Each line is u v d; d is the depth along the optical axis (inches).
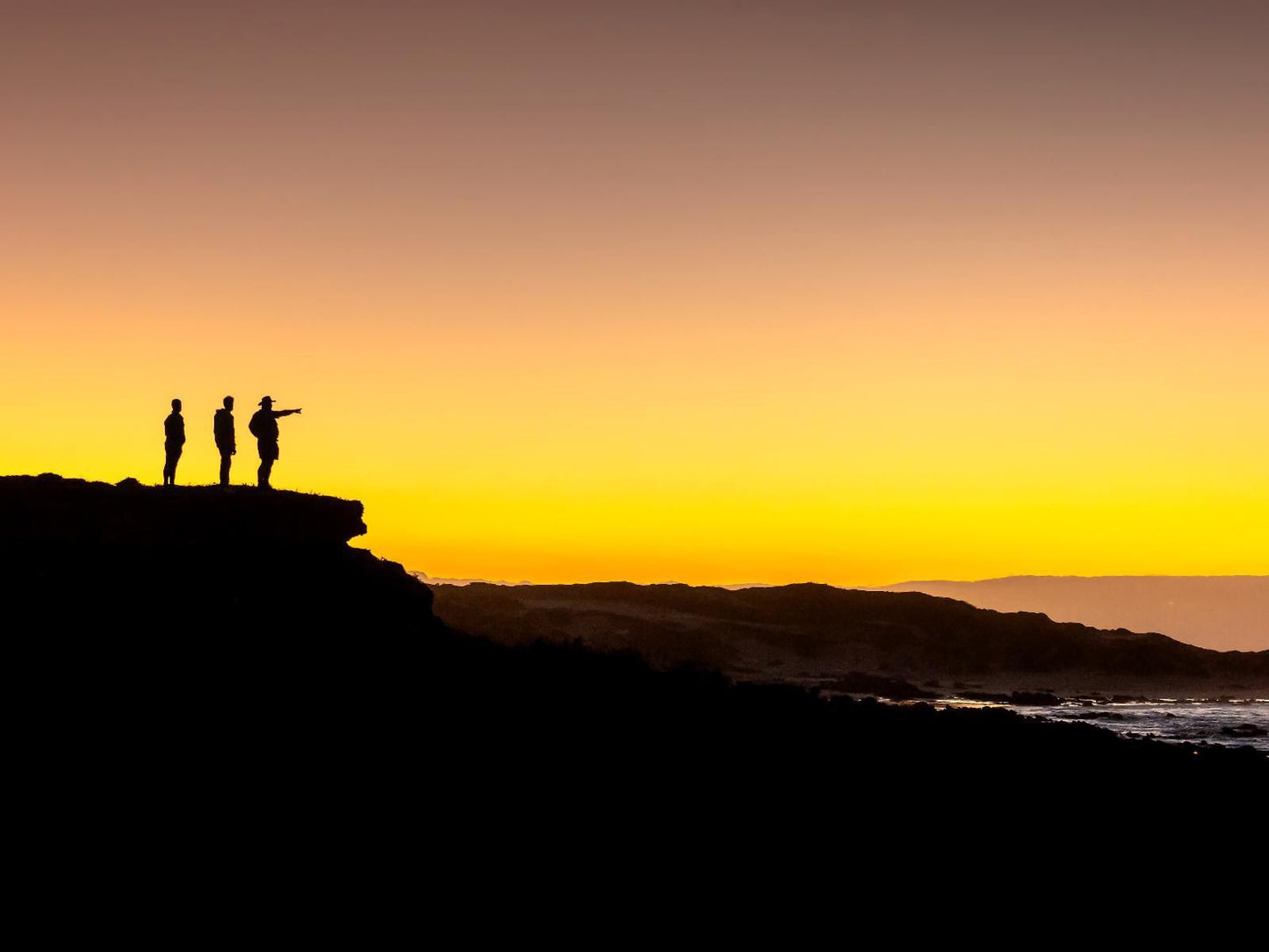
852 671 4667.8
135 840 663.8
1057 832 916.0
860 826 860.6
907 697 3764.8
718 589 5762.8
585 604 5162.4
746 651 4761.3
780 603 5556.1
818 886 727.7
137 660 942.4
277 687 962.1
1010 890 761.6
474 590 5000.0
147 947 554.3
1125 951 674.2
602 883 691.4
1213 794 1159.6
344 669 1050.1
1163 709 3769.7
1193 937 708.0
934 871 781.3
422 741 905.5
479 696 1063.6
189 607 1056.8
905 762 1098.1
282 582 1171.3
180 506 1247.5
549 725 1011.9
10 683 856.9
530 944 602.9
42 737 784.9
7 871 609.0
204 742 823.1
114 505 1220.5
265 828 702.5
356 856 683.4
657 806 842.8
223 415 1322.6
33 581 1023.6
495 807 792.9
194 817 703.7
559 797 830.5
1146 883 806.5
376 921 607.8
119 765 761.6
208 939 568.4
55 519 1185.4
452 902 641.6
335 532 1348.4
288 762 812.6
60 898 590.6
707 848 771.4
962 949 651.5
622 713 1101.1
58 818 677.3
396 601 1289.4
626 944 614.9
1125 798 1073.5
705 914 663.8
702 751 1011.3
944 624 5364.2
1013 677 4899.1
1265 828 1017.5
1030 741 1384.1
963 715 1641.2
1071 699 4190.5
